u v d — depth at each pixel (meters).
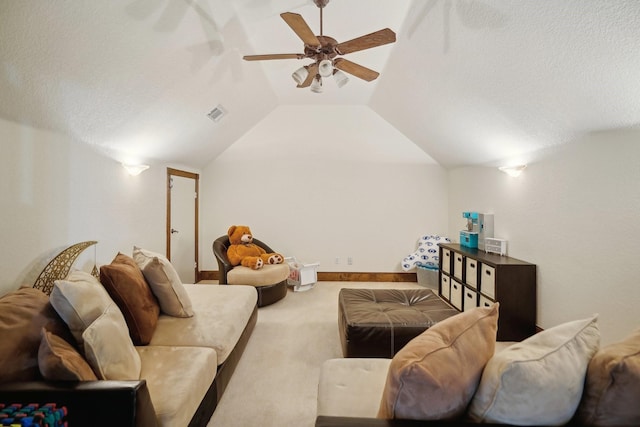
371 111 3.93
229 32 2.23
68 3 1.42
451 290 3.71
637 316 1.90
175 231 3.94
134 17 1.66
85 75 1.79
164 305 2.11
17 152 1.79
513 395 0.83
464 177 4.20
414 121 3.57
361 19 2.23
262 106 3.65
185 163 4.09
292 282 4.32
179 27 1.91
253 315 2.83
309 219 4.81
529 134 2.52
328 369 1.53
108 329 1.32
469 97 2.53
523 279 2.73
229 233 4.21
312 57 2.00
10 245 1.76
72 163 2.22
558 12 1.50
